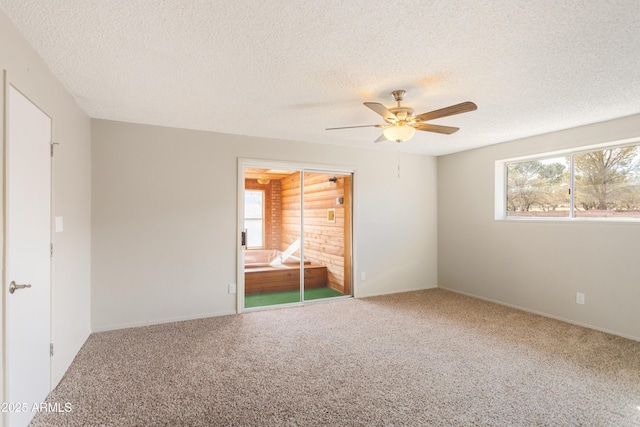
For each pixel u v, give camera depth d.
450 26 1.81
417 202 5.52
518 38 1.93
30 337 1.98
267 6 1.63
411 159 5.47
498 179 4.77
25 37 1.90
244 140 4.25
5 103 1.67
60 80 2.52
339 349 3.09
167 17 1.73
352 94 2.83
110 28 1.83
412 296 5.09
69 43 1.99
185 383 2.46
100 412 2.10
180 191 3.91
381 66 2.30
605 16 1.70
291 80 2.54
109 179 3.59
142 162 3.73
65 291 2.63
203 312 4.03
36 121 2.08
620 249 3.46
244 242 4.27
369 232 5.12
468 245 5.15
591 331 3.58
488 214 4.85
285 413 2.11
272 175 4.56
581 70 2.34
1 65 1.64
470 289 5.12
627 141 3.46
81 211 3.15
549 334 3.49
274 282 4.62
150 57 2.17
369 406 2.19
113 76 2.46
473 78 2.49
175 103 3.07
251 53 2.12
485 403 2.23
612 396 2.32
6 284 1.68
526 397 2.30
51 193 2.32
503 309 4.41
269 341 3.28
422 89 2.71
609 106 3.08
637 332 3.32
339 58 2.19
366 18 1.74
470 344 3.22
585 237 3.75
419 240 5.54
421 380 2.53
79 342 3.06
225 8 1.65
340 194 5.05
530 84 2.59
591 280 3.69
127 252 3.66
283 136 4.33
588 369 2.71
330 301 4.80
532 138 4.24
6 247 1.69
